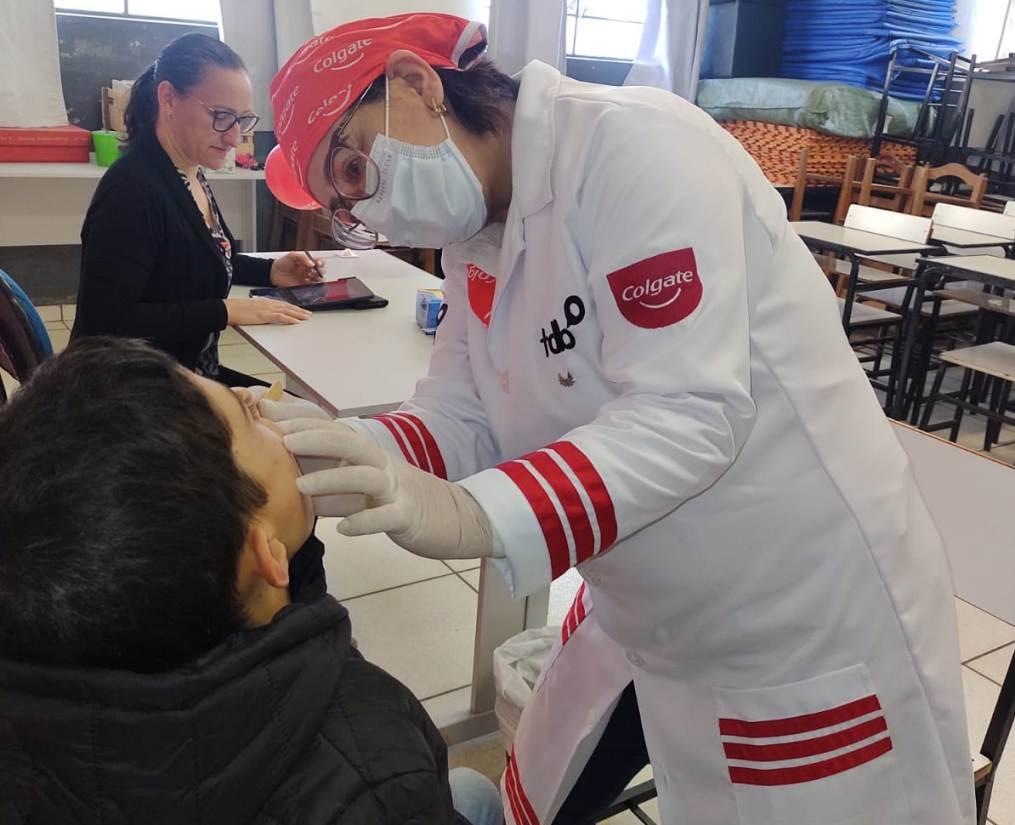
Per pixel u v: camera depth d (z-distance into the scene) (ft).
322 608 2.14
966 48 20.85
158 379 1.92
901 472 3.34
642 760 4.29
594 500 2.64
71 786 1.90
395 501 2.39
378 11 14.88
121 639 1.81
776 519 3.11
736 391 2.68
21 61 12.87
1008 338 14.12
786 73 19.51
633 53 18.97
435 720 6.11
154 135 6.65
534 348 3.22
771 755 3.35
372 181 3.12
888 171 17.61
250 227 15.42
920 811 3.41
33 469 1.78
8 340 5.42
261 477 2.16
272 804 2.11
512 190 3.16
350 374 5.55
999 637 7.86
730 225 2.76
